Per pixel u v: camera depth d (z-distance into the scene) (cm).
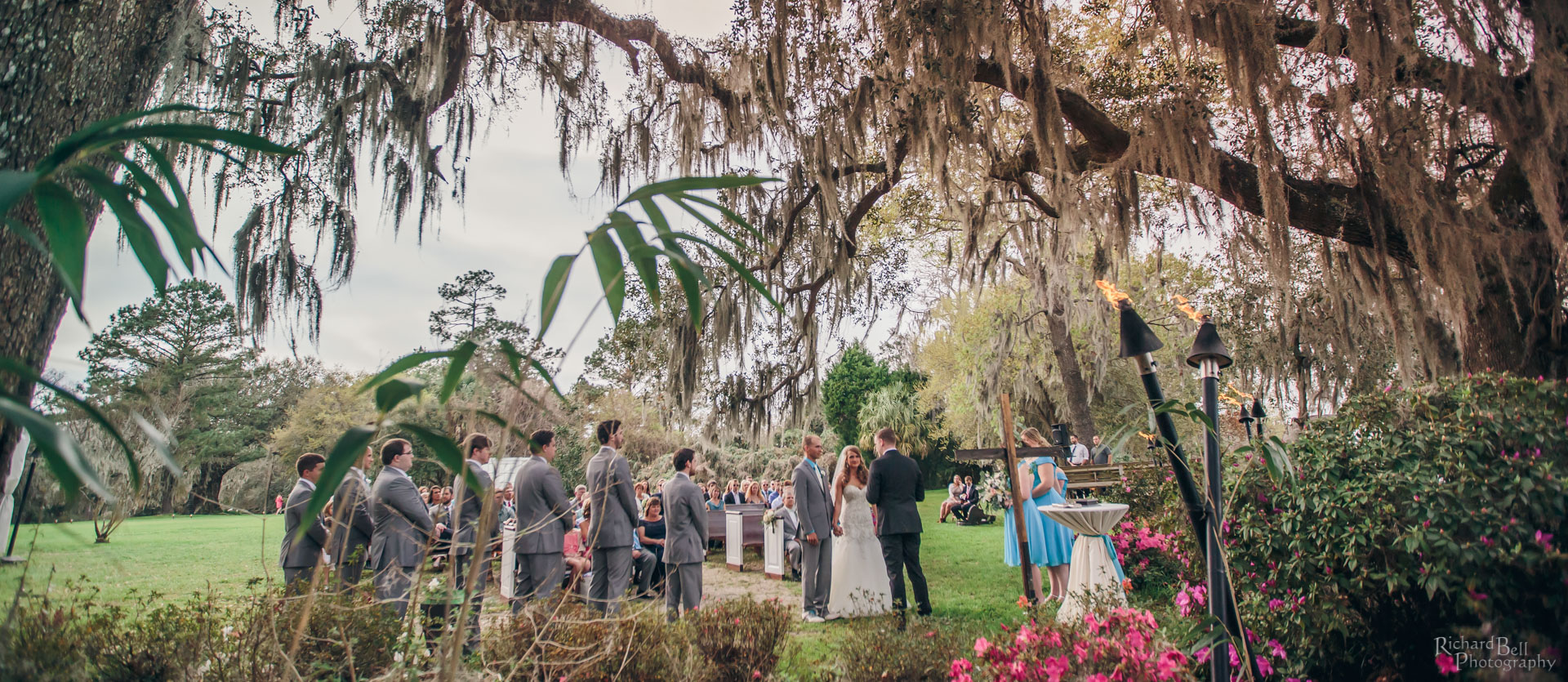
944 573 773
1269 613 301
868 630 340
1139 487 566
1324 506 286
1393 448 283
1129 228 683
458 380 118
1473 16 557
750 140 837
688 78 807
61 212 79
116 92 246
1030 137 840
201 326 2967
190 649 236
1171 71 771
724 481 1855
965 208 867
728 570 919
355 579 334
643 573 644
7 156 204
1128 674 232
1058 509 447
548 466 449
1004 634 276
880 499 518
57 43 218
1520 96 552
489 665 246
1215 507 206
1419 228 553
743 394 972
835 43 751
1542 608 237
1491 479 253
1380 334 938
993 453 423
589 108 811
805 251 1014
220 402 2892
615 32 782
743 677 312
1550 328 541
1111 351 1530
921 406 2886
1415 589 274
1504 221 596
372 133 706
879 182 927
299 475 438
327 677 236
